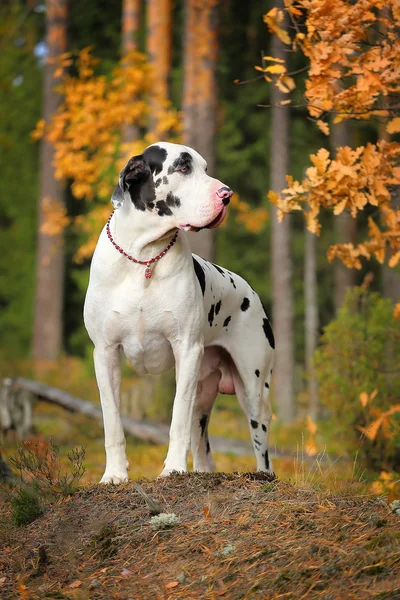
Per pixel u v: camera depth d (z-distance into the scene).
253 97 35.38
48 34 30.33
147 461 15.00
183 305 7.97
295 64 24.11
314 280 23.94
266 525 6.63
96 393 22.86
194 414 9.42
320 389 13.55
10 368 27.75
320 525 6.53
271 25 8.27
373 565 5.83
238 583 5.95
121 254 7.87
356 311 13.88
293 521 6.61
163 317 7.95
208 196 7.62
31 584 6.46
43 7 30.52
